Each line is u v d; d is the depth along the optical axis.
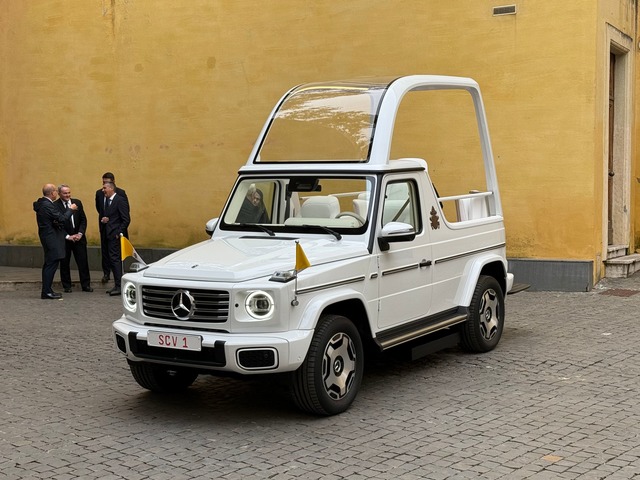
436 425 6.26
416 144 13.57
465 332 8.44
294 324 6.21
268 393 7.36
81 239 14.25
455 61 13.23
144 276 6.63
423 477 5.20
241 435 6.15
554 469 5.29
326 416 6.55
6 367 8.51
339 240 7.13
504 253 9.27
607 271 13.31
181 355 6.30
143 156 16.12
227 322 6.15
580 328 9.76
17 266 17.47
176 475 5.35
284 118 8.00
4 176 17.59
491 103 12.99
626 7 13.88
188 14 15.52
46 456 5.77
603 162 12.91
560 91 12.48
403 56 13.66
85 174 16.72
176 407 6.96
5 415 6.80
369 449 5.75
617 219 14.32
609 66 13.13
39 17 16.98
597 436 5.92
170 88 15.79
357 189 7.27
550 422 6.27
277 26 14.74
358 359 6.75
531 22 12.62
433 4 13.34
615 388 7.18
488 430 6.10
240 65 15.13
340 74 14.24
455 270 8.26
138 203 16.22
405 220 7.59
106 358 8.88
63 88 16.84
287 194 7.57
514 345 8.96
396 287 7.33
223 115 15.36
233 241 7.32
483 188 13.15
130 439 6.12
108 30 16.31
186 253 7.01
